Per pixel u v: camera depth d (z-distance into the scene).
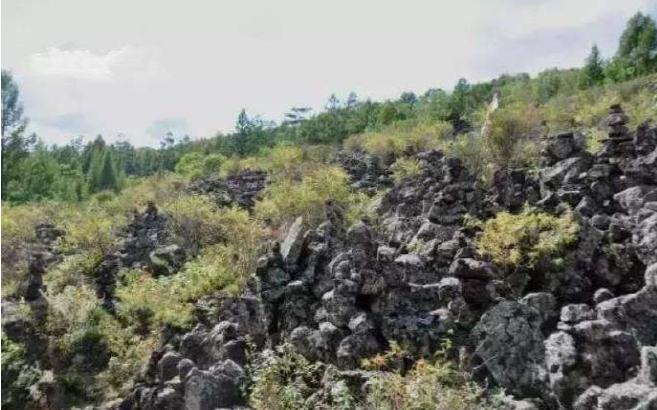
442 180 11.64
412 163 17.17
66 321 11.91
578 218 8.05
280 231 13.67
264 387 7.07
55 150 72.56
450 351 7.18
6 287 13.53
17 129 31.22
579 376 6.27
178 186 29.44
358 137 30.39
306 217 13.02
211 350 8.75
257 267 9.78
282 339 8.62
